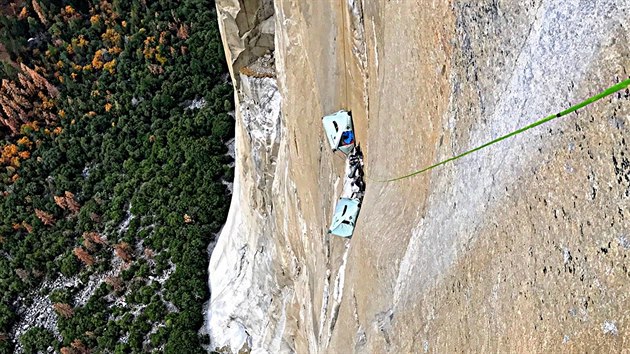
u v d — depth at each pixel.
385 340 9.95
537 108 6.12
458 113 7.86
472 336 7.02
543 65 6.06
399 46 9.67
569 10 5.77
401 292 9.41
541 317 5.70
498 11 6.89
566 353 5.28
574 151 5.50
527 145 6.21
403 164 9.95
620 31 5.11
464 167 7.57
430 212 8.66
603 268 5.00
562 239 5.55
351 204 12.68
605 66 5.20
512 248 6.37
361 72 12.09
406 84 9.49
